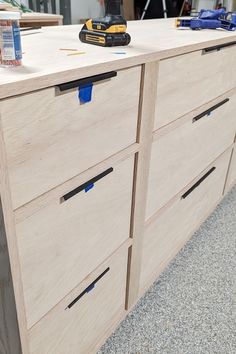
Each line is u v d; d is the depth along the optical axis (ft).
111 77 2.11
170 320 3.62
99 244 2.66
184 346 3.35
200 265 4.38
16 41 1.75
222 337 3.45
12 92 1.52
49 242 2.12
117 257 2.99
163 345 3.35
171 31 3.68
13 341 2.24
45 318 2.32
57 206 2.07
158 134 2.89
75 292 2.55
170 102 2.91
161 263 3.97
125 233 2.99
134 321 3.59
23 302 2.05
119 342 3.37
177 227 4.05
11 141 1.61
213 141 4.22
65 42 2.69
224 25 4.02
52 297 2.34
